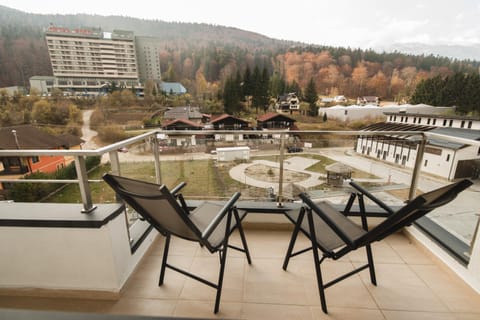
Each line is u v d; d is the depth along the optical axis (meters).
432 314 1.27
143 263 1.68
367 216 2.04
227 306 1.33
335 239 1.35
